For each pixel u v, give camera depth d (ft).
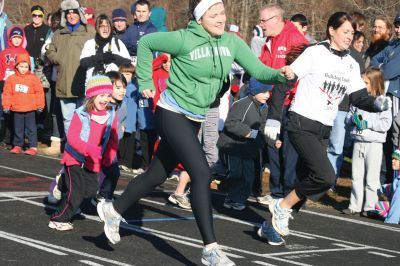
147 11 45.39
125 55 42.96
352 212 34.06
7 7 106.01
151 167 23.72
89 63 42.45
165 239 26.84
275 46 36.42
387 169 38.11
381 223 32.60
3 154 46.24
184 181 32.55
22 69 46.68
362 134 33.55
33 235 26.37
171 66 23.21
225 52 23.08
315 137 26.07
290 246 26.99
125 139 42.93
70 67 44.52
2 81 49.75
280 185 34.83
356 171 34.06
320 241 28.19
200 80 22.84
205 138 37.17
